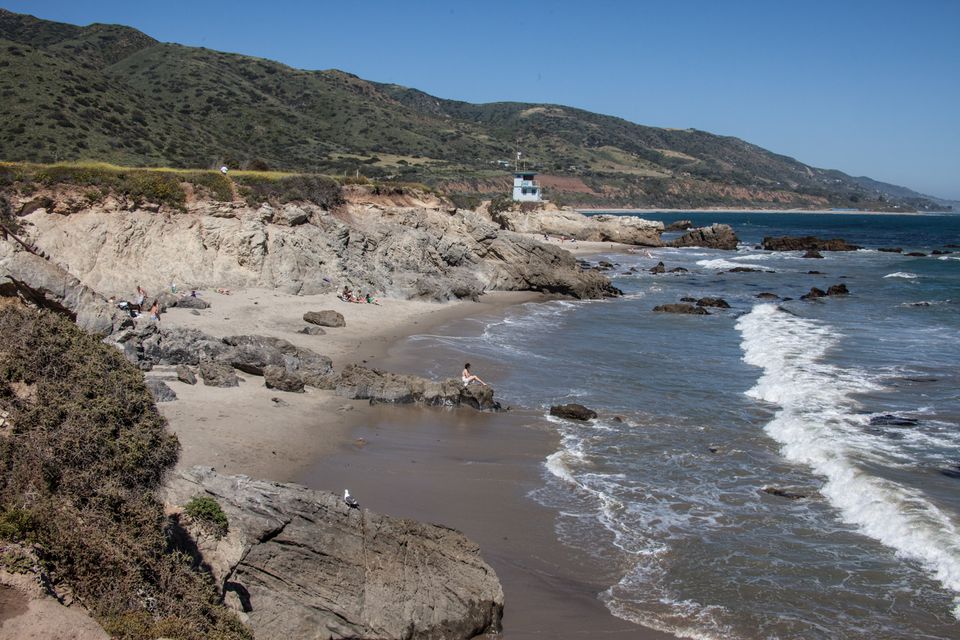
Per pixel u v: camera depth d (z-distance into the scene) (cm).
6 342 1171
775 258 8888
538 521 1631
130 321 2464
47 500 965
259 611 1100
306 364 2675
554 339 3731
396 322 3962
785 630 1234
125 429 1170
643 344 3638
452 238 5772
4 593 793
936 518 1566
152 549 1011
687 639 1212
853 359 3222
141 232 4072
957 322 4291
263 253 4375
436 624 1178
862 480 1770
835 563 1447
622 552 1500
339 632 1121
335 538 1212
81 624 795
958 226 19062
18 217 3775
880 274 7069
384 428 2228
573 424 2323
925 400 2553
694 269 7606
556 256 5916
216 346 2612
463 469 1920
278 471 1777
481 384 2505
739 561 1459
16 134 7144
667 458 2017
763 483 1848
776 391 2658
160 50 16738
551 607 1302
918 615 1273
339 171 13100
